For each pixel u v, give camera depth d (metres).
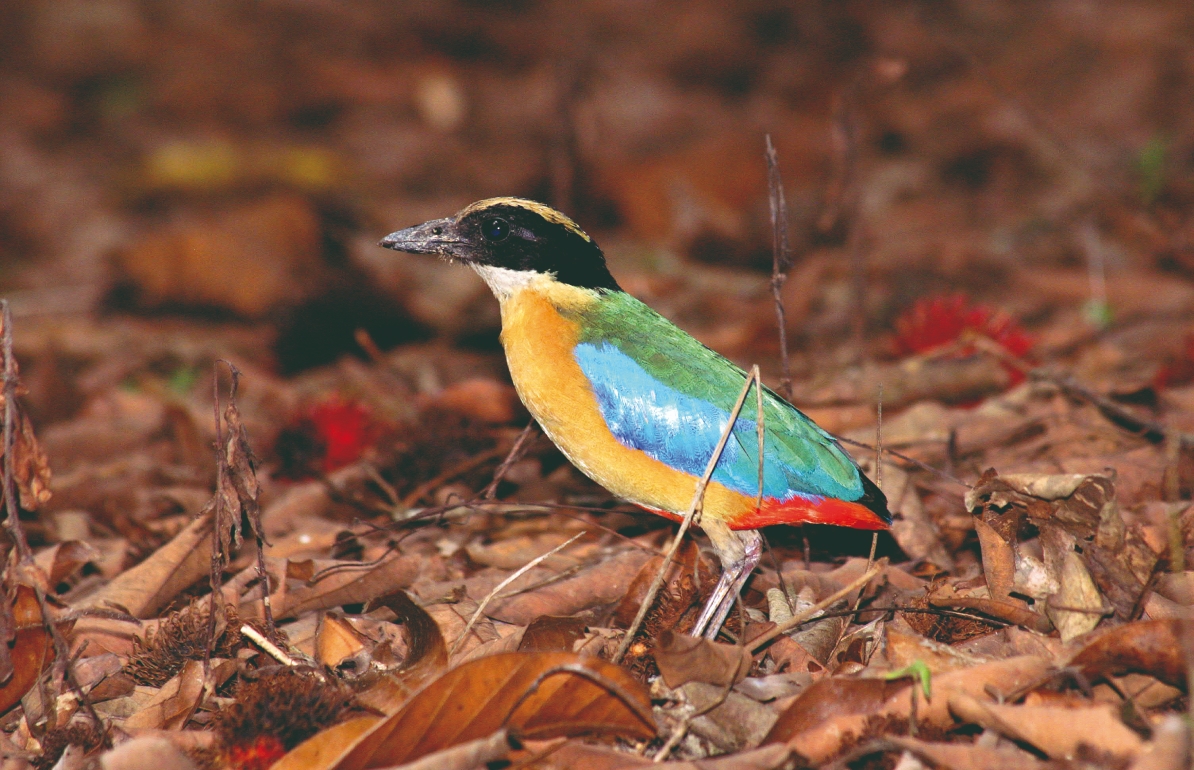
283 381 15.73
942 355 11.75
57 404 13.98
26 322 18.08
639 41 33.34
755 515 7.93
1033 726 5.80
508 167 27.27
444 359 15.77
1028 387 11.20
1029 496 7.45
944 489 9.62
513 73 33.91
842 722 6.09
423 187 26.34
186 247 18.52
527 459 11.03
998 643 7.06
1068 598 6.98
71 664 6.66
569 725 6.19
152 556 8.53
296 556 9.20
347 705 6.60
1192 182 19.56
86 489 11.15
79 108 31.36
